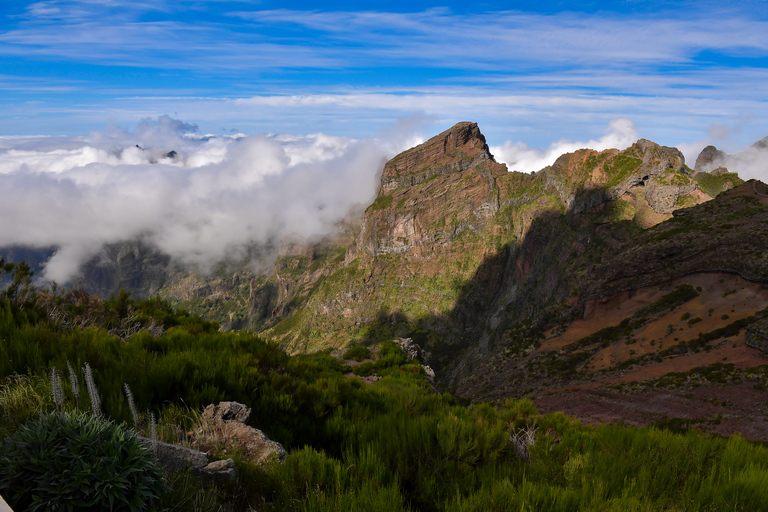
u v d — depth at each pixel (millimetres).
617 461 6129
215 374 8062
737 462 6613
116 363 7281
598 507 4703
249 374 8688
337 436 7555
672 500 5293
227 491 4453
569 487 5191
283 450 5887
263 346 12359
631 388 60969
